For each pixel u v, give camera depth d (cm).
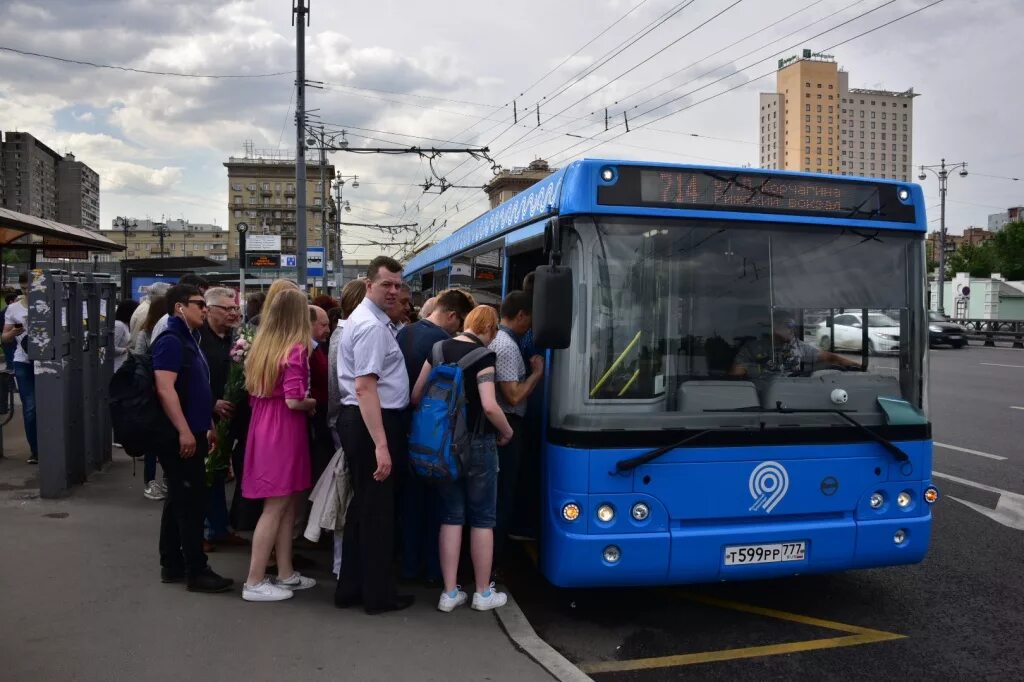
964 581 570
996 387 1688
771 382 464
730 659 443
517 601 534
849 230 488
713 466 448
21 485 742
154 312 701
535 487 511
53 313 688
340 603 473
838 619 502
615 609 521
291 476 467
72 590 478
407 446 480
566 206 459
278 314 469
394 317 534
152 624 433
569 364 447
